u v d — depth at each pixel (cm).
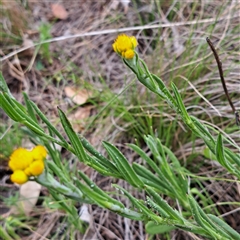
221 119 27
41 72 37
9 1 39
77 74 37
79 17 41
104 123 31
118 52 16
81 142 17
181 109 17
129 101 32
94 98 34
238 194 25
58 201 22
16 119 15
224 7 33
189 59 31
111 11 40
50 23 41
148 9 37
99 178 29
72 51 38
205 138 17
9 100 15
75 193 16
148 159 21
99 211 27
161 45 33
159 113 30
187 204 21
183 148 28
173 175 22
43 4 43
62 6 42
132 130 30
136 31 37
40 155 14
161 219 17
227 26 31
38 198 29
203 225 16
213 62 31
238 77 29
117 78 35
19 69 37
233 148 26
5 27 39
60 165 19
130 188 27
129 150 30
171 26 34
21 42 39
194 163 28
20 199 28
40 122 33
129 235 26
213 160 25
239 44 30
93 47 38
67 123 15
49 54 37
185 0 36
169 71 31
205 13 35
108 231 26
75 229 26
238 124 20
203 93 29
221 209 25
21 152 14
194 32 33
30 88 36
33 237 27
